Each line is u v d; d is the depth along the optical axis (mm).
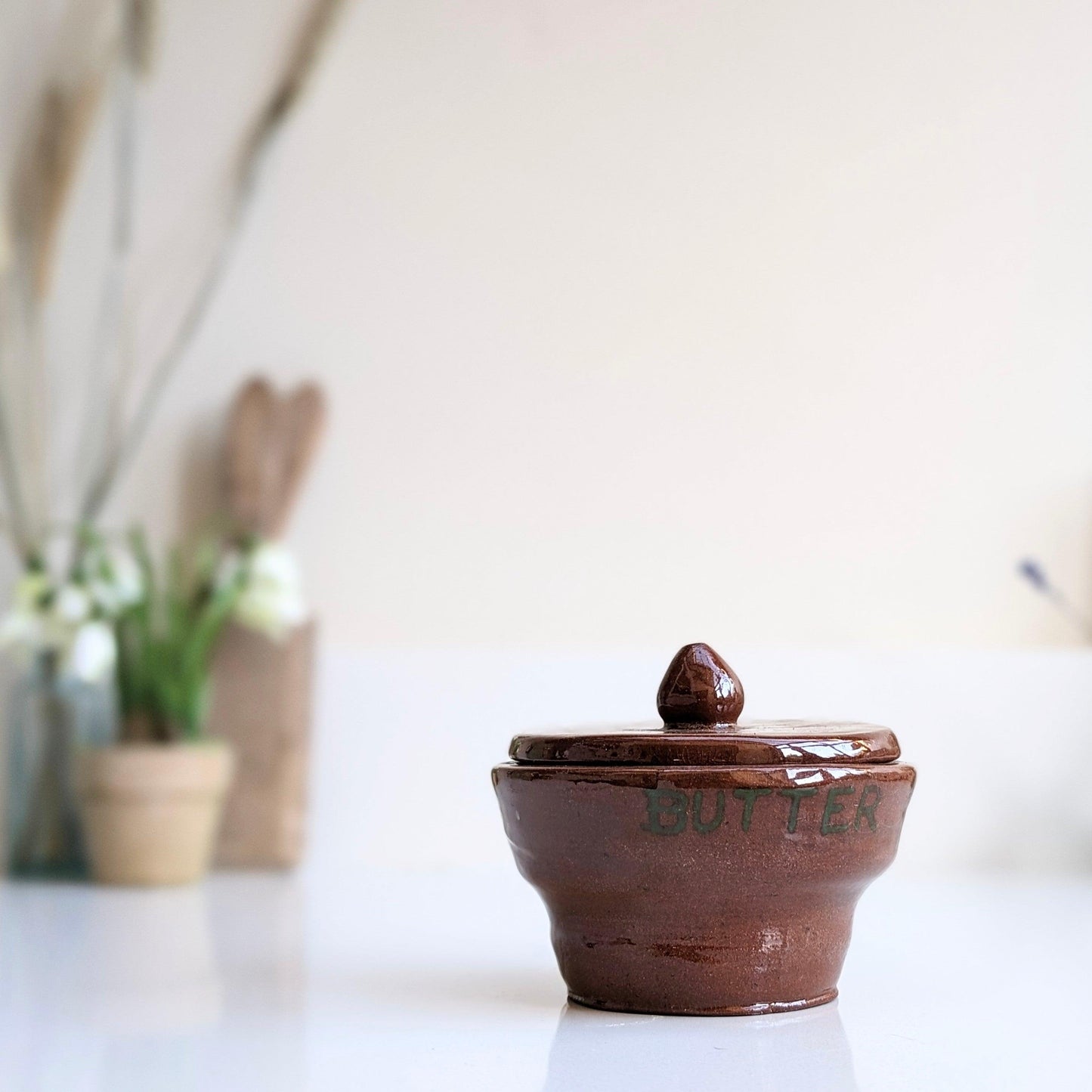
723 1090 668
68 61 1368
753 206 1299
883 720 1193
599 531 1290
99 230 1368
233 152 1360
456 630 1294
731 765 713
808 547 1271
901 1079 677
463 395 1313
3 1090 695
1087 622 1244
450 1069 697
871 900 1053
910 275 1281
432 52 1341
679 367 1296
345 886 1134
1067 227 1269
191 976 860
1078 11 1275
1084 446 1257
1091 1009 769
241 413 1310
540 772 728
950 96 1285
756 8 1309
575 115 1322
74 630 1194
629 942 741
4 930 1007
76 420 1347
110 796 1152
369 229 1337
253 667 1248
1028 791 1185
